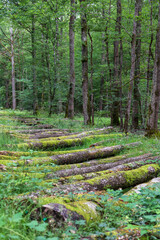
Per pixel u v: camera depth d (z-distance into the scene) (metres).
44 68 17.58
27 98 19.19
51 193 3.23
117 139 8.46
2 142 6.56
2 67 30.00
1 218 2.13
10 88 36.84
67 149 7.45
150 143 7.94
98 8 10.34
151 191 3.06
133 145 7.52
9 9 13.93
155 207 2.82
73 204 2.69
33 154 5.74
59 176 4.35
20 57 24.05
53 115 18.33
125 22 11.27
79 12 10.66
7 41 23.50
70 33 15.67
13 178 3.52
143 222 2.62
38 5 13.63
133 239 2.23
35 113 17.66
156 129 8.99
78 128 11.02
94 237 2.23
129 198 3.10
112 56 21.69
